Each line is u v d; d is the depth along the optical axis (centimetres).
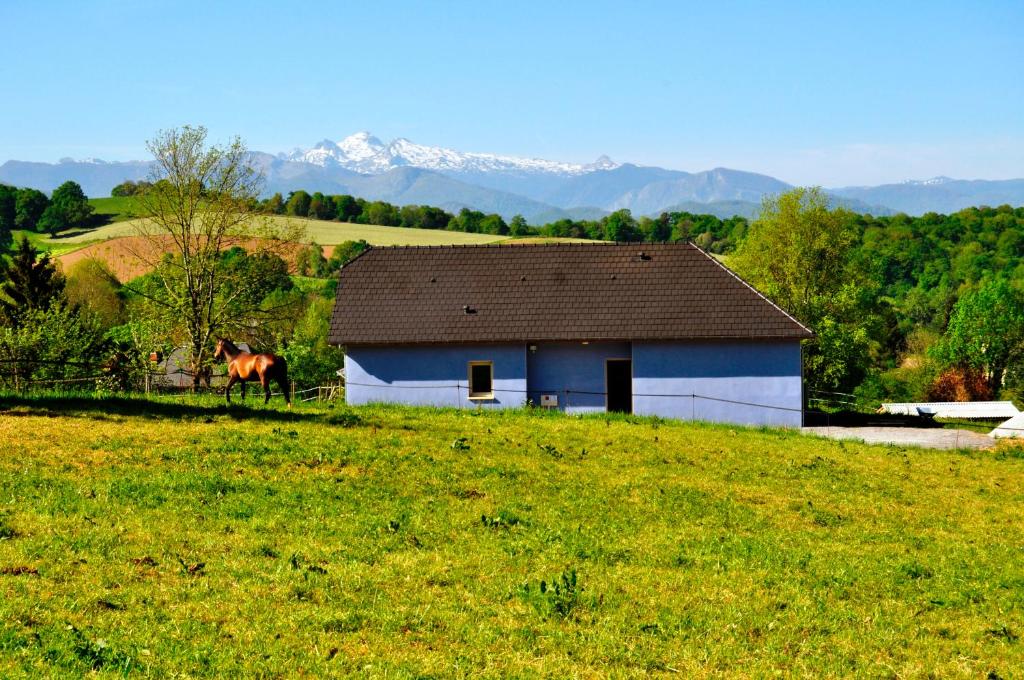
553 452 2733
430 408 3575
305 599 1395
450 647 1262
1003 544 2103
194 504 1856
